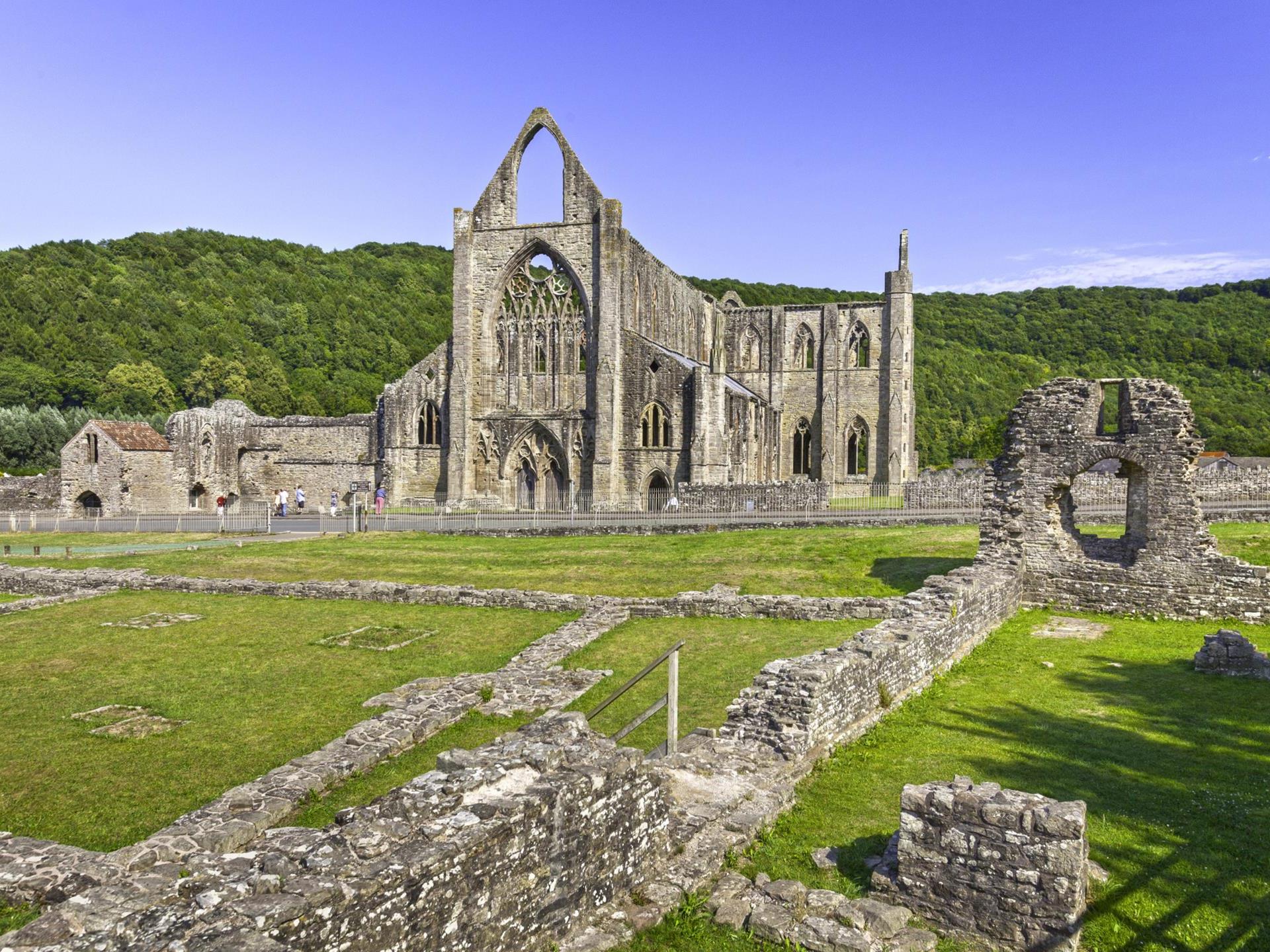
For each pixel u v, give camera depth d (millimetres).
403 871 6863
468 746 15281
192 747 15461
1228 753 14469
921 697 17766
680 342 75875
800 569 31656
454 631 24906
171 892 7055
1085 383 27188
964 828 9305
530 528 43688
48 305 128625
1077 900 8812
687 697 17891
